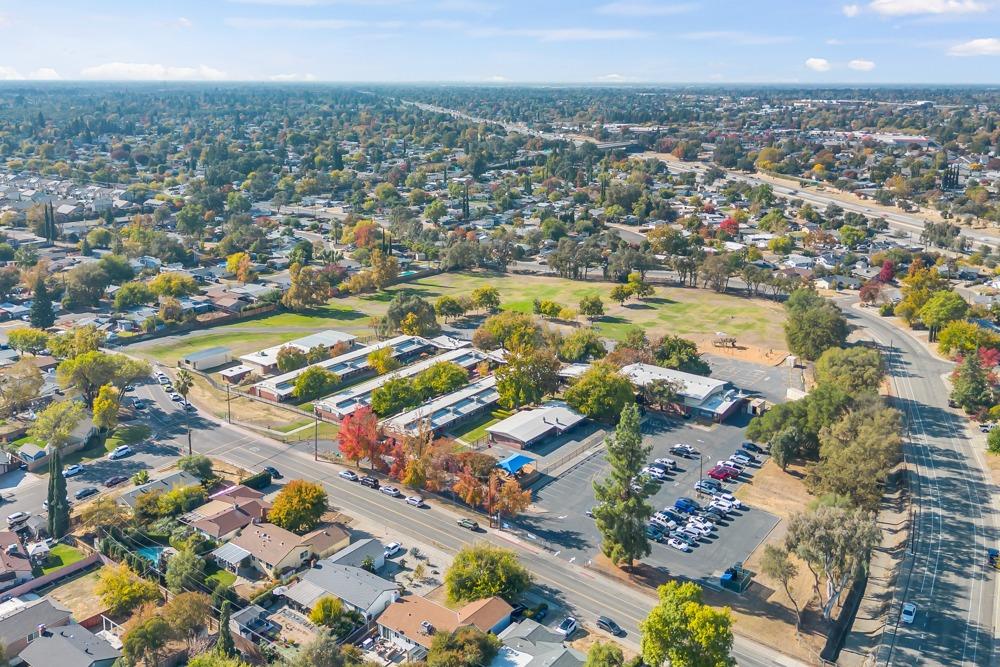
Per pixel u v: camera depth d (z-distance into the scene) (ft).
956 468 541.75
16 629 346.74
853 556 364.38
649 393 634.84
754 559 431.84
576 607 387.96
